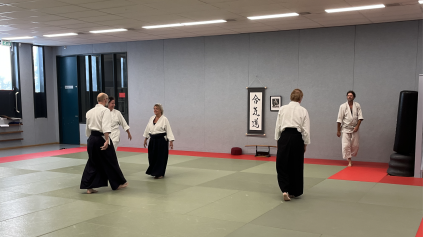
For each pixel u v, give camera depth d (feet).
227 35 34.40
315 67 30.89
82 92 43.24
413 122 23.75
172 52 37.14
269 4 22.57
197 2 22.12
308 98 31.27
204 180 22.91
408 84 27.71
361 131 29.27
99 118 19.47
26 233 13.55
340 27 29.78
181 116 37.04
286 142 17.49
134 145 39.78
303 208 16.56
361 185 21.17
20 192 20.03
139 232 13.52
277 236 12.98
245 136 34.22
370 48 28.84
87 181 19.39
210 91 35.50
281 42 32.14
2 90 39.86
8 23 28.78
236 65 34.14
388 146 28.45
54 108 44.60
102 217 15.42
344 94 29.94
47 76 43.80
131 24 29.30
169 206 17.03
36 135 42.96
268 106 33.04
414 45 27.37
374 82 28.78
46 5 22.81
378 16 25.96
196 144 36.42
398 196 18.57
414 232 13.28
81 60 42.83
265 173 25.11
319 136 30.96
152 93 38.45
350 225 14.10
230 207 16.80
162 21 27.99
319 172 25.17
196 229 13.80
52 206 17.20
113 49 40.24
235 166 27.94
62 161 30.66
